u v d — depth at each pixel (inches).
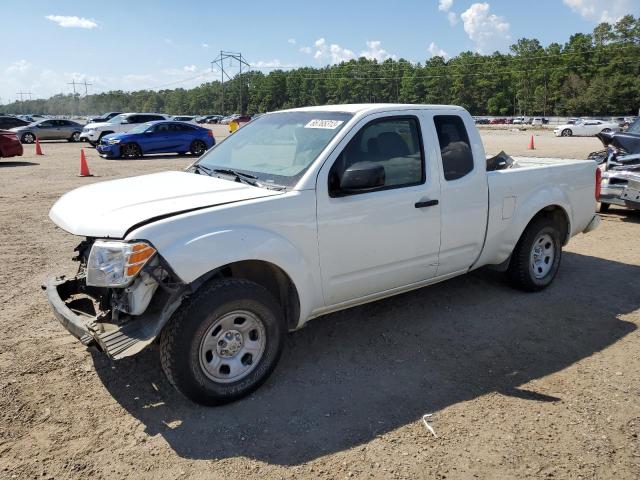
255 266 149.5
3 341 167.3
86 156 865.5
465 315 190.1
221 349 131.9
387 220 158.1
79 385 142.8
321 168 145.3
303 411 131.7
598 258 263.9
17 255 262.8
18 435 121.3
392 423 126.6
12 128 1311.5
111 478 108.2
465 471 109.9
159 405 134.0
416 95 5073.8
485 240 189.3
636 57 3961.6
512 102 4677.7
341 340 170.6
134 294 121.6
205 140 885.8
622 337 172.4
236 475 109.1
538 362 156.1
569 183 217.5
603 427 124.3
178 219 124.9
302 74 5940.0
